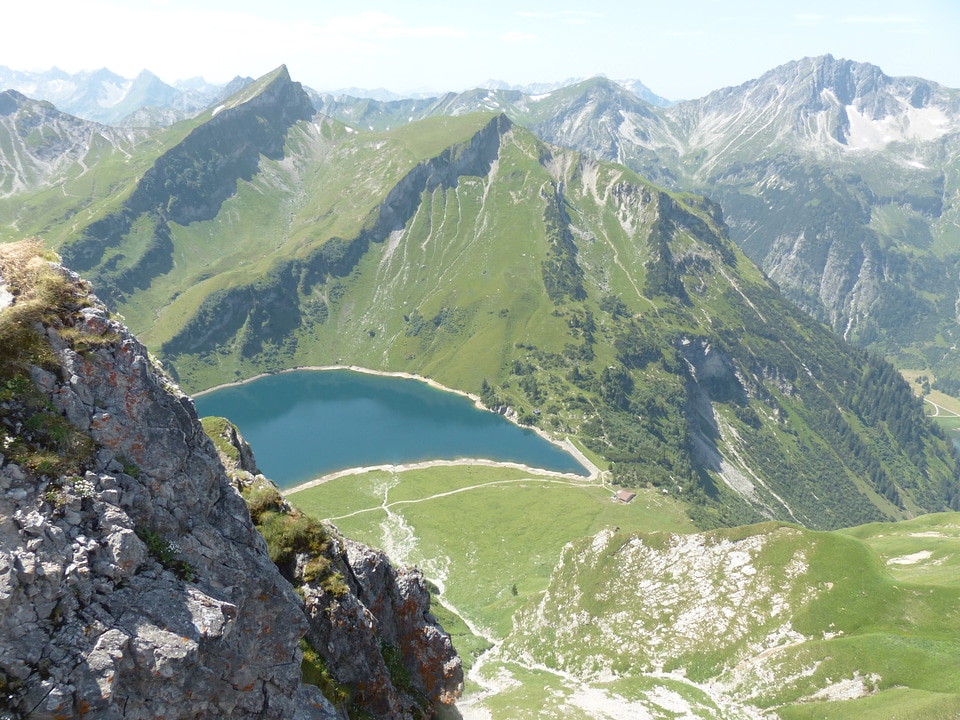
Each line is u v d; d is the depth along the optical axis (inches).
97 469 980.6
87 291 1095.6
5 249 1050.7
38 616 858.8
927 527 7657.5
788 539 5319.9
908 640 4298.7
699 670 4672.7
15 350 965.8
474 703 4416.8
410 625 1872.5
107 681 862.5
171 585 1007.6
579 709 4202.8
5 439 911.7
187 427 1195.3
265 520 1557.6
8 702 809.5
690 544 5649.6
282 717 1112.8
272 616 1137.4
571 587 5846.5
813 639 4618.6
